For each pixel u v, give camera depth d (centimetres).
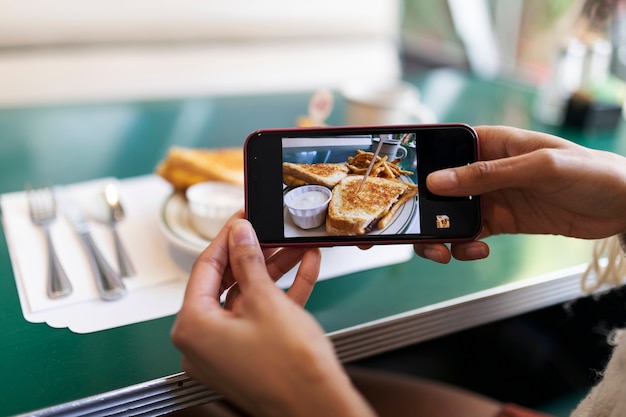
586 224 44
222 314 34
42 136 69
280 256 43
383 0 130
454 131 41
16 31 105
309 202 40
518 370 67
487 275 49
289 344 31
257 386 31
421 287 47
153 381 38
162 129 72
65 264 47
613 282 48
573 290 50
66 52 111
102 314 43
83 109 78
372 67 122
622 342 39
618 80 75
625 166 40
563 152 39
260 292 33
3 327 42
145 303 44
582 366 62
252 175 41
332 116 77
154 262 48
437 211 41
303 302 40
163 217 51
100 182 59
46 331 41
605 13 71
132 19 113
